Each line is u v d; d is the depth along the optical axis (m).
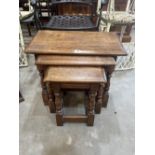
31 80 1.82
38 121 1.31
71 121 1.25
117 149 1.11
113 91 1.67
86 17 1.92
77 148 1.11
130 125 1.29
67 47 1.12
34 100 1.53
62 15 2.09
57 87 0.99
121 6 2.45
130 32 2.86
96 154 1.08
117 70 2.02
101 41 1.23
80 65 1.03
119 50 1.10
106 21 1.87
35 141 1.15
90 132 1.22
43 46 1.13
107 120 1.33
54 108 1.35
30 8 2.30
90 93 1.04
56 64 1.02
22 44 1.96
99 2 2.04
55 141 1.15
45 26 1.59
